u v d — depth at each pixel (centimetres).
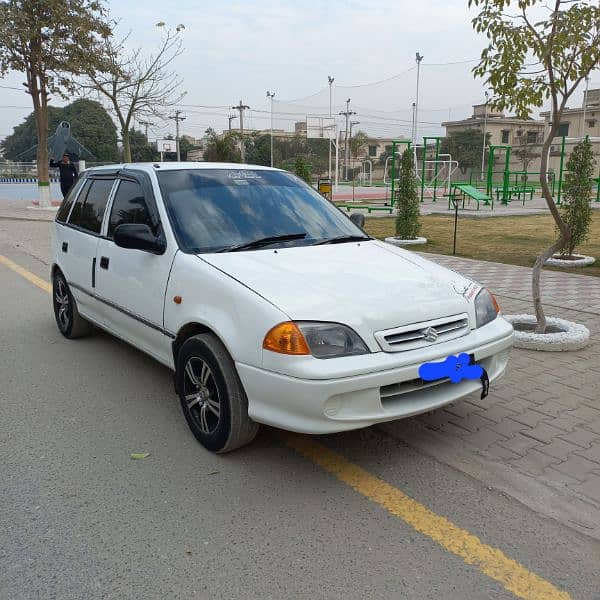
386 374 309
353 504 310
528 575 257
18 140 7281
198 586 250
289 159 5822
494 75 528
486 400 434
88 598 243
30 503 310
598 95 5966
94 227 506
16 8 1891
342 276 353
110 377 488
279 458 357
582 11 476
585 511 301
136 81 2019
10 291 805
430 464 350
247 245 395
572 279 857
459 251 1173
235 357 325
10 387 468
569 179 959
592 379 472
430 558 268
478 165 6047
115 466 347
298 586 250
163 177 436
